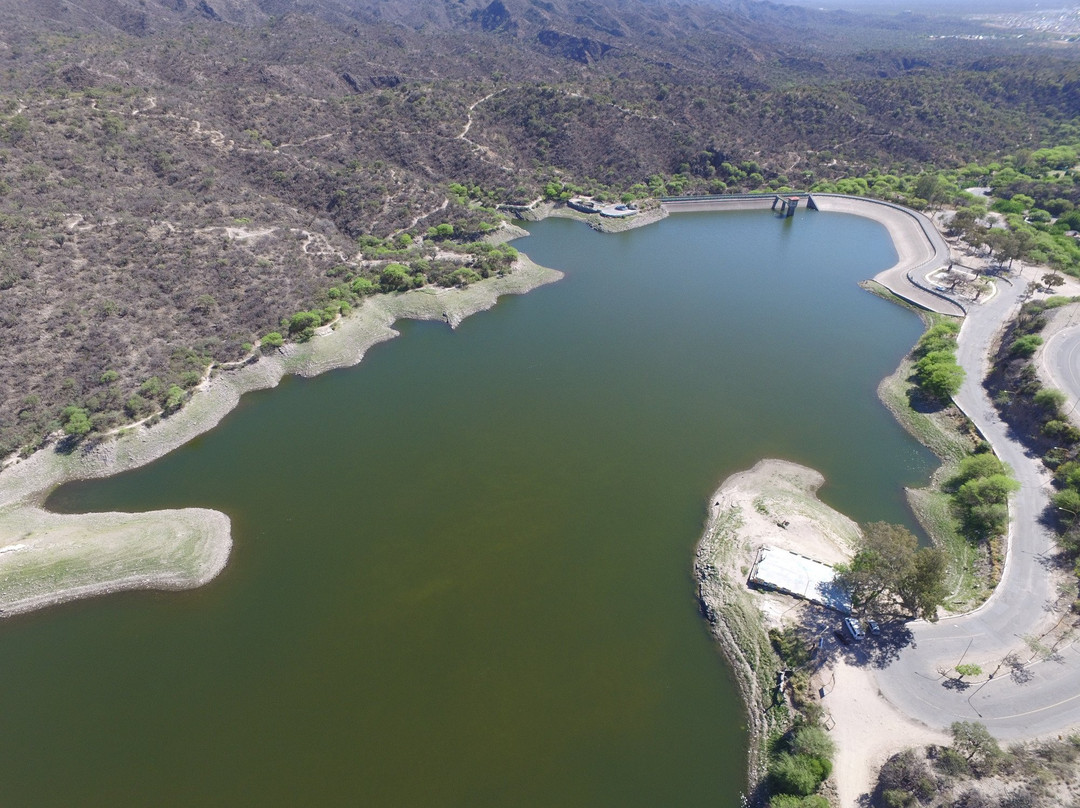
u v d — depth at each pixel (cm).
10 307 10225
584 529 8238
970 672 5941
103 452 9256
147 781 5522
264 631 6900
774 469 9206
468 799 5384
